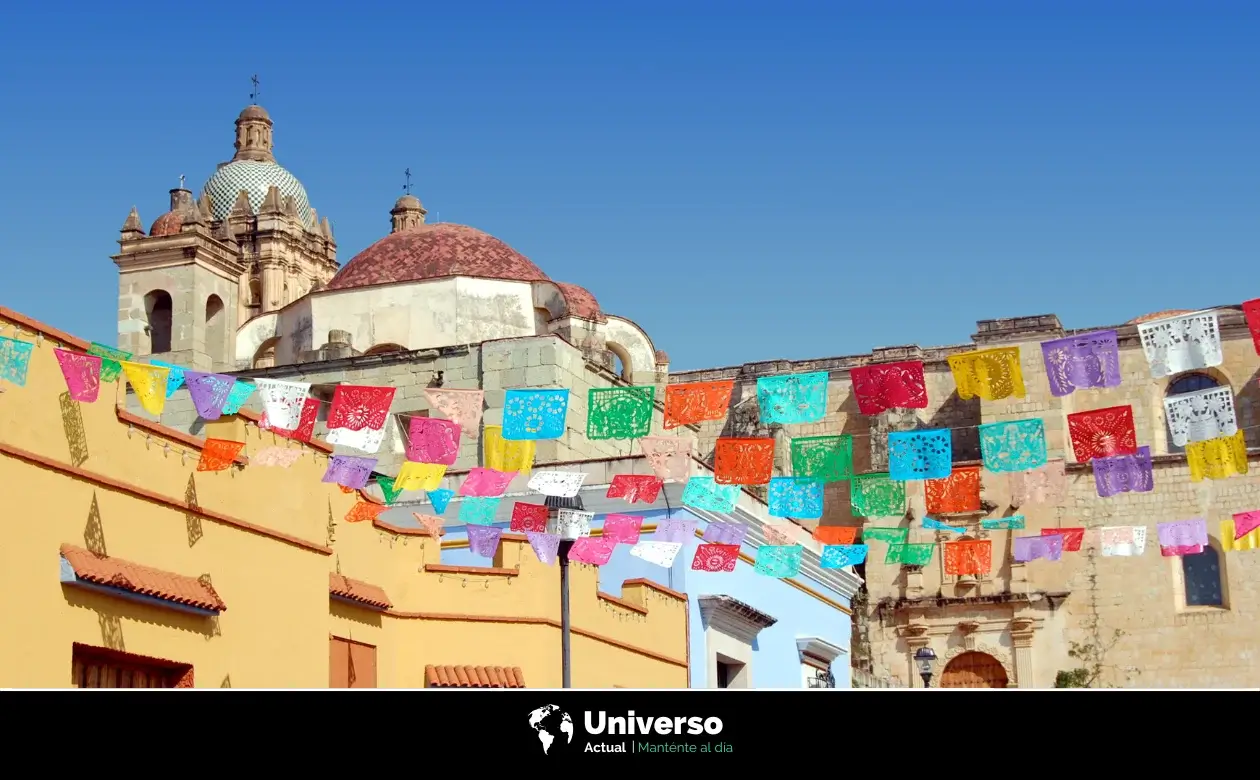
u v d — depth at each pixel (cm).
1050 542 2406
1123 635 5447
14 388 1766
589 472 3344
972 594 5609
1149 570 5469
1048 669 5494
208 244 4797
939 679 5600
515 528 2280
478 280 4456
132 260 4769
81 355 1703
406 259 4753
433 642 2578
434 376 3975
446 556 3334
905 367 1838
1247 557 5378
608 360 4206
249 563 2120
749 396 6022
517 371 3891
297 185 8062
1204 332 1708
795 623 3753
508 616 2648
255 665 2105
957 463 5697
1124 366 5731
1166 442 5666
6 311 1758
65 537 1817
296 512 2234
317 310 4550
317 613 2250
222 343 4781
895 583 5706
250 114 8150
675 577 3234
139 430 1952
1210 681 5331
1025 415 5794
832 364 6200
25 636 1744
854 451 6081
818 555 3875
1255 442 5572
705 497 2291
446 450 1941
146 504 1947
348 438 1909
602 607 2903
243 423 2148
